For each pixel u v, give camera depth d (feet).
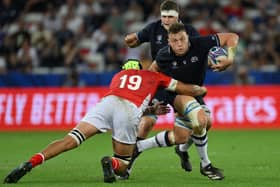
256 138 171.83
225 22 246.06
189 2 250.16
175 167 115.55
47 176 102.83
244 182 95.91
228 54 96.27
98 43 235.20
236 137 174.91
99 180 98.07
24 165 90.58
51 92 204.23
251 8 255.91
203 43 97.45
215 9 249.75
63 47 234.58
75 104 202.18
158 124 195.42
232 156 133.28
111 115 93.45
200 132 96.78
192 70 98.37
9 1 255.91
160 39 108.78
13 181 91.40
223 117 198.70
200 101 103.30
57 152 91.86
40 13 256.73
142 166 117.08
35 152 145.07
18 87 220.64
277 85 215.51
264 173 106.63
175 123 100.73
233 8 251.80
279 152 139.95
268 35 240.94
